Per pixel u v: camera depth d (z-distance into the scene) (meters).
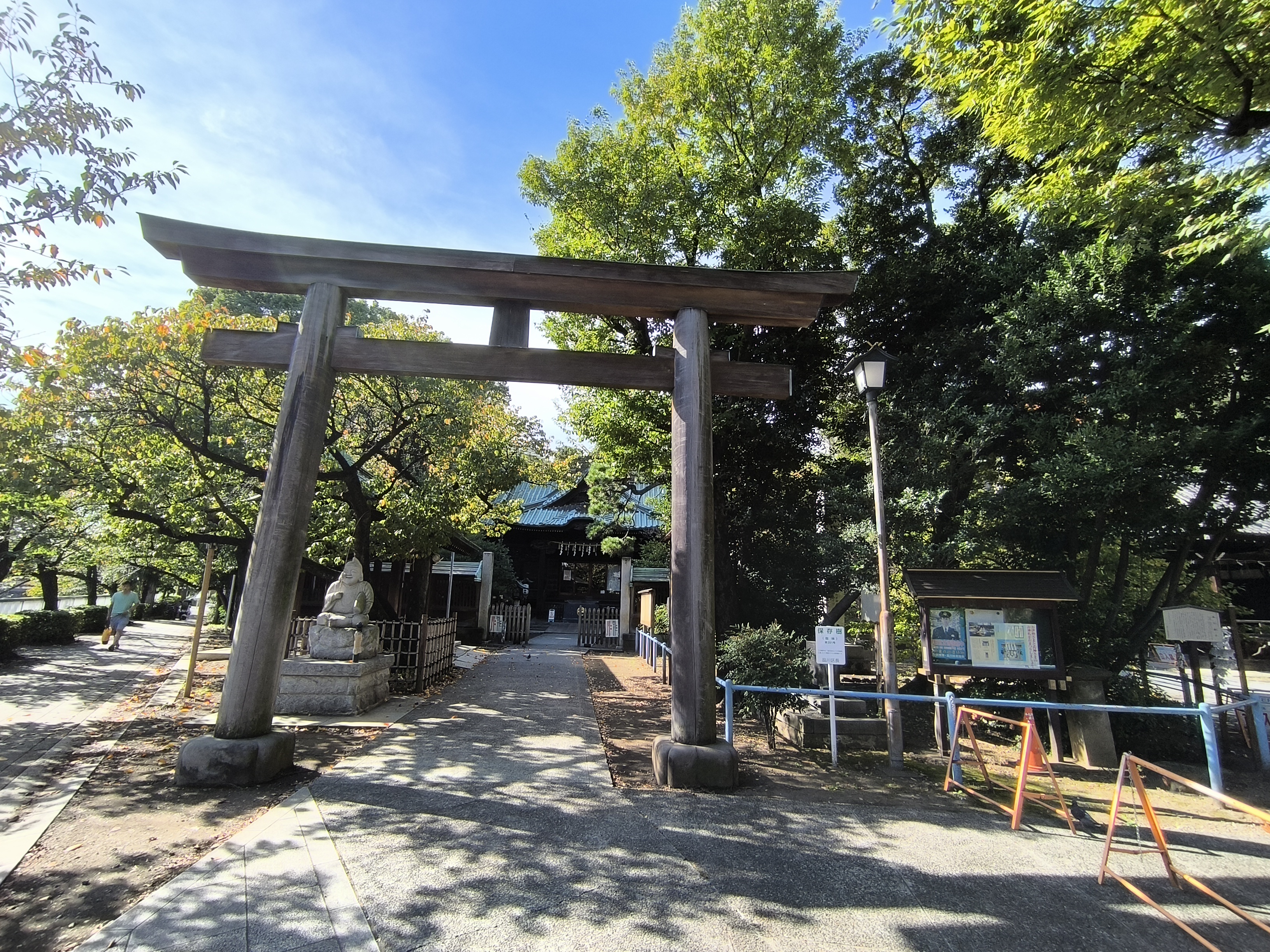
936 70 6.62
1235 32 4.66
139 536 12.19
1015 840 4.33
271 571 5.10
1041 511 8.19
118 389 8.20
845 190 12.27
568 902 3.17
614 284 5.84
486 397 11.40
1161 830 4.66
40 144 4.70
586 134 10.75
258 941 2.71
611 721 8.09
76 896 3.08
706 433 5.73
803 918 3.12
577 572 29.03
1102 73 5.46
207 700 8.12
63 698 8.21
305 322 5.52
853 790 5.39
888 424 9.71
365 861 3.52
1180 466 7.55
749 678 6.94
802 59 10.23
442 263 5.65
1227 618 9.55
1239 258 7.38
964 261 10.36
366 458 9.45
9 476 8.78
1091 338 8.34
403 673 9.80
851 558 9.91
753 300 5.97
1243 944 3.03
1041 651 6.88
